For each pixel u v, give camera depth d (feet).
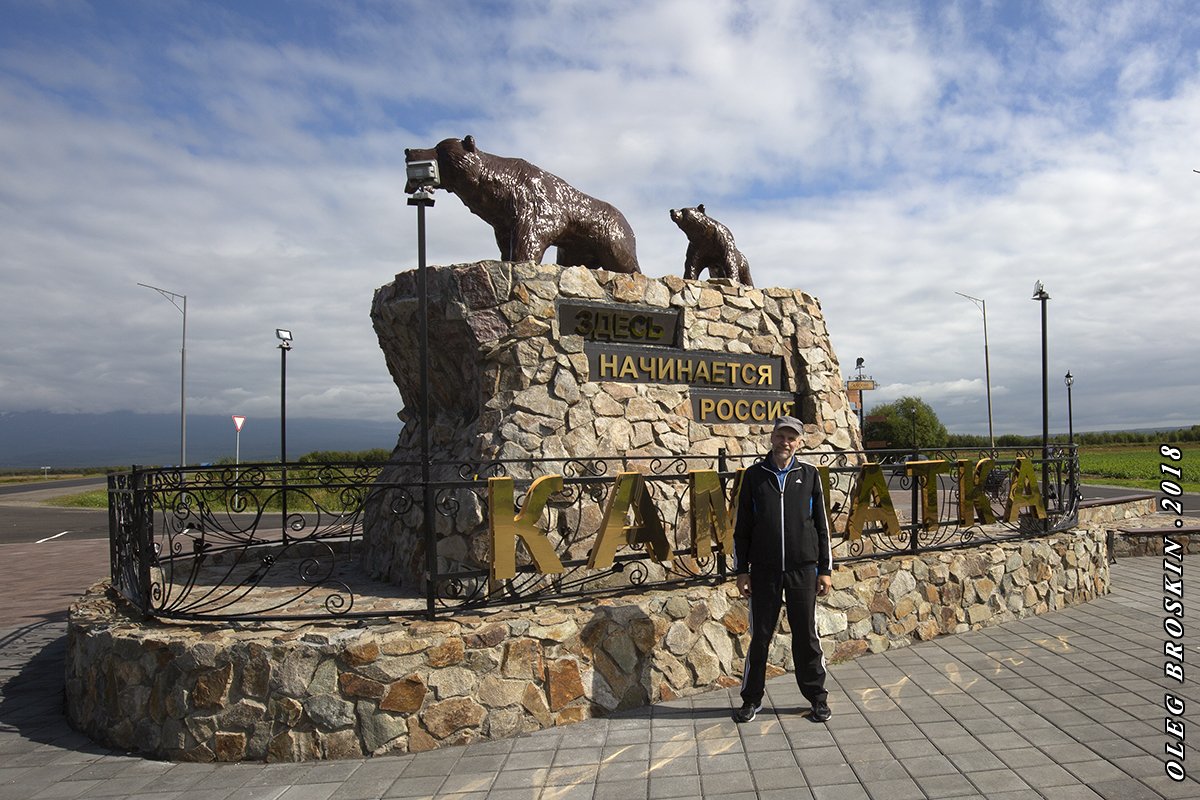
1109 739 12.17
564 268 19.66
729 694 15.07
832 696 14.69
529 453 17.74
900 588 18.19
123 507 16.48
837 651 16.89
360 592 18.71
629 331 20.63
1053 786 10.51
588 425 18.90
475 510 17.17
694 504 16.25
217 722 12.55
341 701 12.49
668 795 10.64
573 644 13.92
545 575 16.67
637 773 11.44
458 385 20.40
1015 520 21.70
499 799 10.71
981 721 13.09
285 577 21.57
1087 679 15.31
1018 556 20.89
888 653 17.51
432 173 14.53
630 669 14.48
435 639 12.92
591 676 14.02
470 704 12.97
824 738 12.56
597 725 13.57
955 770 11.12
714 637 15.62
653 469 19.65
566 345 19.11
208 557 24.39
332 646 12.57
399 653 12.70
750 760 11.77
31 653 21.01
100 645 13.84
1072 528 23.84
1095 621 20.27
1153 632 19.07
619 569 15.93
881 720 13.30
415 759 12.29
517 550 17.12
